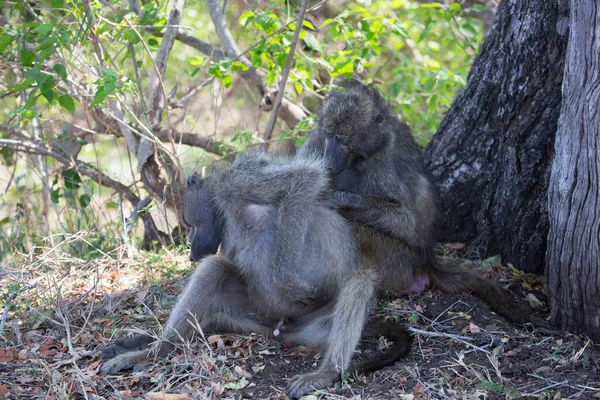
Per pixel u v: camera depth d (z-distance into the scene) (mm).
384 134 5152
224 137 8547
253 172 4504
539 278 5578
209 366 4141
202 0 9859
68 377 4062
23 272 5273
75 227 6781
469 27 8773
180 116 8680
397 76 8812
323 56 7391
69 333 4387
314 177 4402
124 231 6297
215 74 6508
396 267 5160
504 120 5602
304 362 4344
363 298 4148
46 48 5590
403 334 4410
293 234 4301
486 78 5750
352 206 4965
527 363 4246
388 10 8984
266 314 4570
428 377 4070
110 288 5383
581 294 4516
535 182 5523
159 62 7070
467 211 6020
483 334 4598
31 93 5812
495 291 5074
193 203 4758
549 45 5262
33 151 7496
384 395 3828
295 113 7840
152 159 7078
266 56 6922
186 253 6027
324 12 9312
